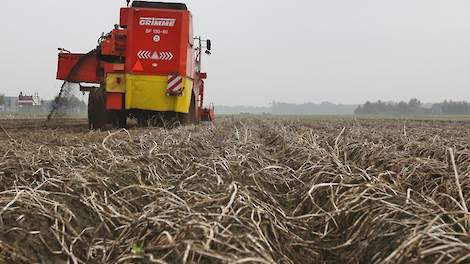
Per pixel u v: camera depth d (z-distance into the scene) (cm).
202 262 340
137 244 390
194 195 506
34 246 395
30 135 1178
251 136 1260
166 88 1539
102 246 409
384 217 424
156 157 731
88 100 1617
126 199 544
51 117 1981
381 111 14675
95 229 455
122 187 570
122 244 403
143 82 1534
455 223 394
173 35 1540
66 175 573
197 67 2000
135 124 2050
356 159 809
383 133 1512
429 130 1864
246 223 409
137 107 1543
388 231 403
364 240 414
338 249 434
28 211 438
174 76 1538
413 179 592
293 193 642
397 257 344
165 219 408
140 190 570
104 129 1597
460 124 2866
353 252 411
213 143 1127
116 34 1571
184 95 1574
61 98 1852
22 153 725
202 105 2134
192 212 427
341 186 559
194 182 591
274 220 466
